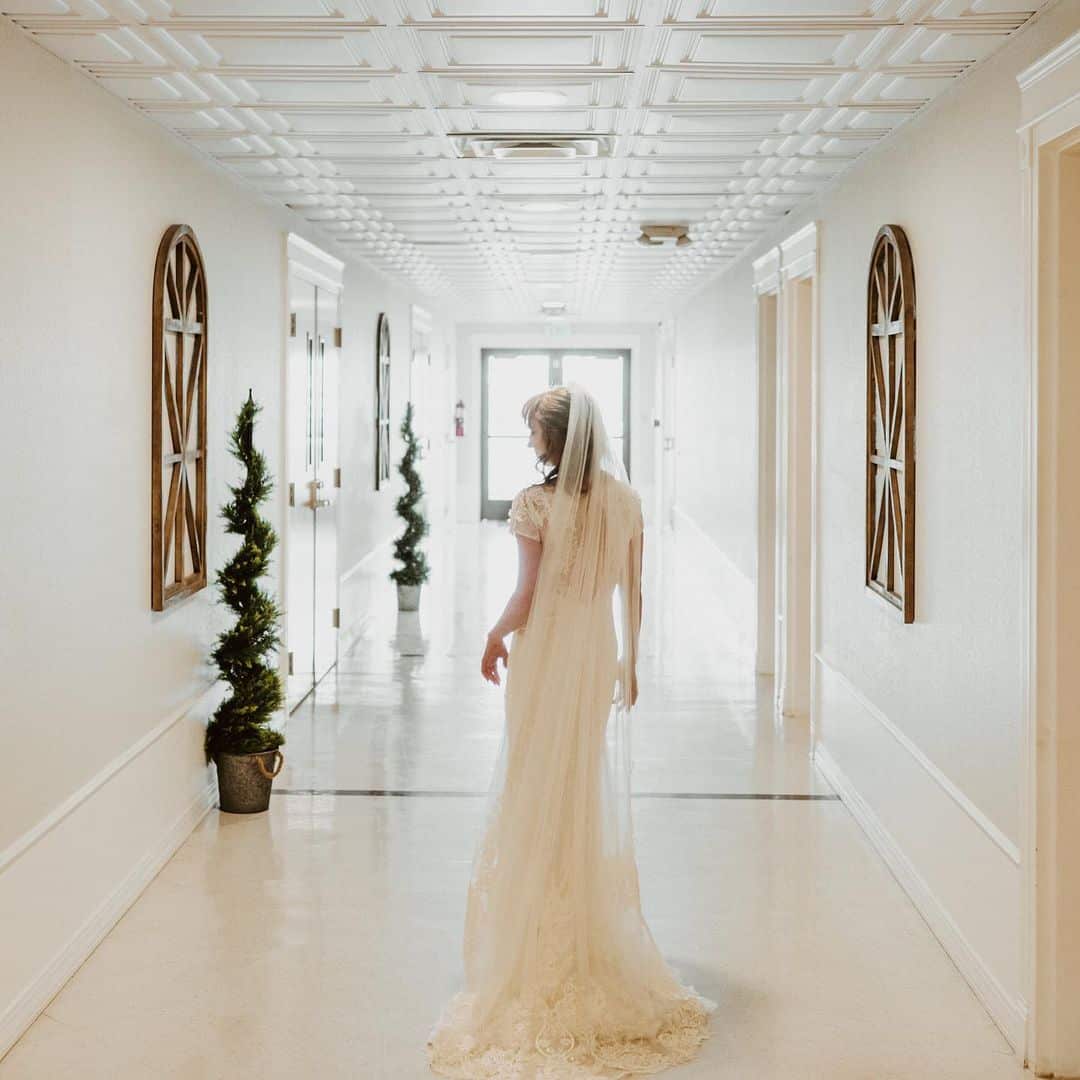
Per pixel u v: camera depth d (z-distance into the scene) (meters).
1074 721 3.18
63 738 3.75
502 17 3.43
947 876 4.02
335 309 8.42
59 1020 3.46
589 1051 3.26
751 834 5.13
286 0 3.27
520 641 3.49
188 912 4.24
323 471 8.12
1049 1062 3.21
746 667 8.62
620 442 18.50
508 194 6.44
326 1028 3.42
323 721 7.00
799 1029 3.45
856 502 5.48
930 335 4.30
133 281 4.36
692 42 3.67
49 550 3.62
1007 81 3.52
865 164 5.34
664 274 10.69
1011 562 3.47
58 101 3.68
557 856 3.38
